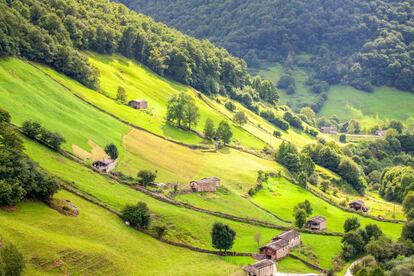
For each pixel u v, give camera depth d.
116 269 143.62
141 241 166.75
